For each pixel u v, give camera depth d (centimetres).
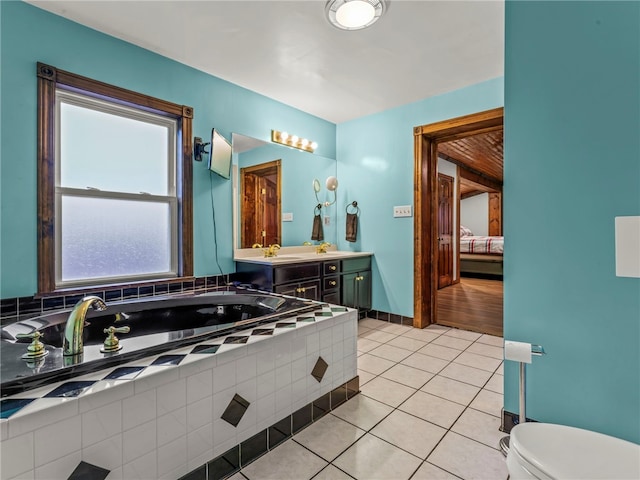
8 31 182
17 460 90
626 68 129
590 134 136
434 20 203
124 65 226
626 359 130
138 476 113
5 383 101
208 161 275
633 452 96
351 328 202
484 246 711
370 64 259
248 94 307
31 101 189
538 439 102
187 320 235
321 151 389
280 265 277
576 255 140
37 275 192
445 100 315
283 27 211
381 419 177
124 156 239
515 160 155
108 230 231
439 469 138
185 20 204
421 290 341
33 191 190
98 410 104
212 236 280
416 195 339
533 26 149
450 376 229
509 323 157
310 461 144
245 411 144
